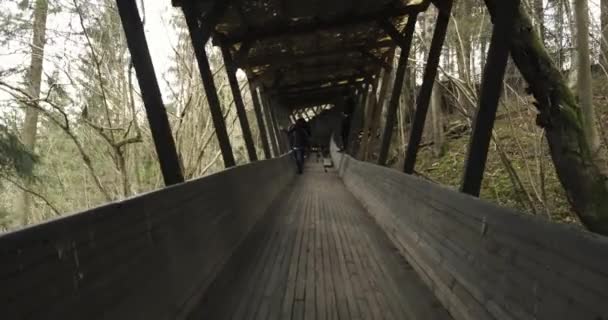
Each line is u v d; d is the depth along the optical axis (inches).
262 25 303.6
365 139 514.6
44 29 459.5
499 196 471.8
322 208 308.5
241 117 356.2
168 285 100.8
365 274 144.9
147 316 86.7
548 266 67.1
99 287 69.5
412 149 228.2
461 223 111.8
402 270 149.8
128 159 642.8
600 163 195.5
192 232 126.1
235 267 153.6
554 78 131.6
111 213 76.2
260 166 304.8
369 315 109.2
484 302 90.4
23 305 50.5
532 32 131.2
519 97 410.3
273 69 480.4
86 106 443.2
